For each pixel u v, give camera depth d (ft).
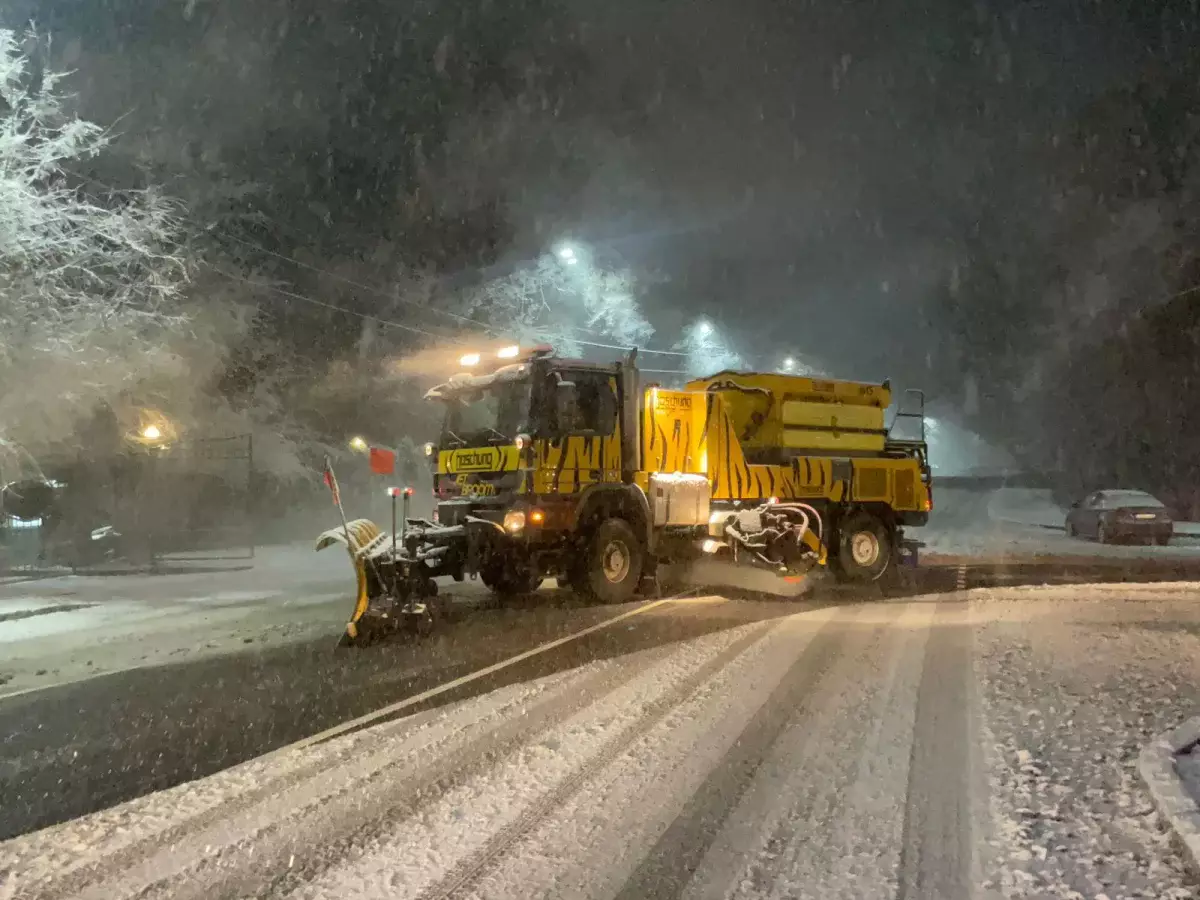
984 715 20.83
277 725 22.43
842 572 49.47
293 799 17.21
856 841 14.56
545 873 13.83
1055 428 162.71
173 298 81.51
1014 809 15.42
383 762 19.20
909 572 55.98
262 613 42.63
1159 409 124.47
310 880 13.79
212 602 47.52
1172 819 14.02
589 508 40.14
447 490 42.50
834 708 22.13
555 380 39.24
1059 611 35.53
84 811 16.99
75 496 81.46
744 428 48.49
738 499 45.88
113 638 36.78
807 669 26.50
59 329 69.77
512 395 39.70
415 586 35.24
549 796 16.93
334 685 26.50
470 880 13.67
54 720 23.71
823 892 12.95
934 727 20.18
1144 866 13.15
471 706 23.50
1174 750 17.15
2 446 67.87
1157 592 42.09
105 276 73.20
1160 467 125.18
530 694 24.53
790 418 48.65
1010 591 44.42
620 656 29.14
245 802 17.15
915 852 14.07
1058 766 17.22
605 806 16.37
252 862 14.47
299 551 83.61
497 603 41.68
